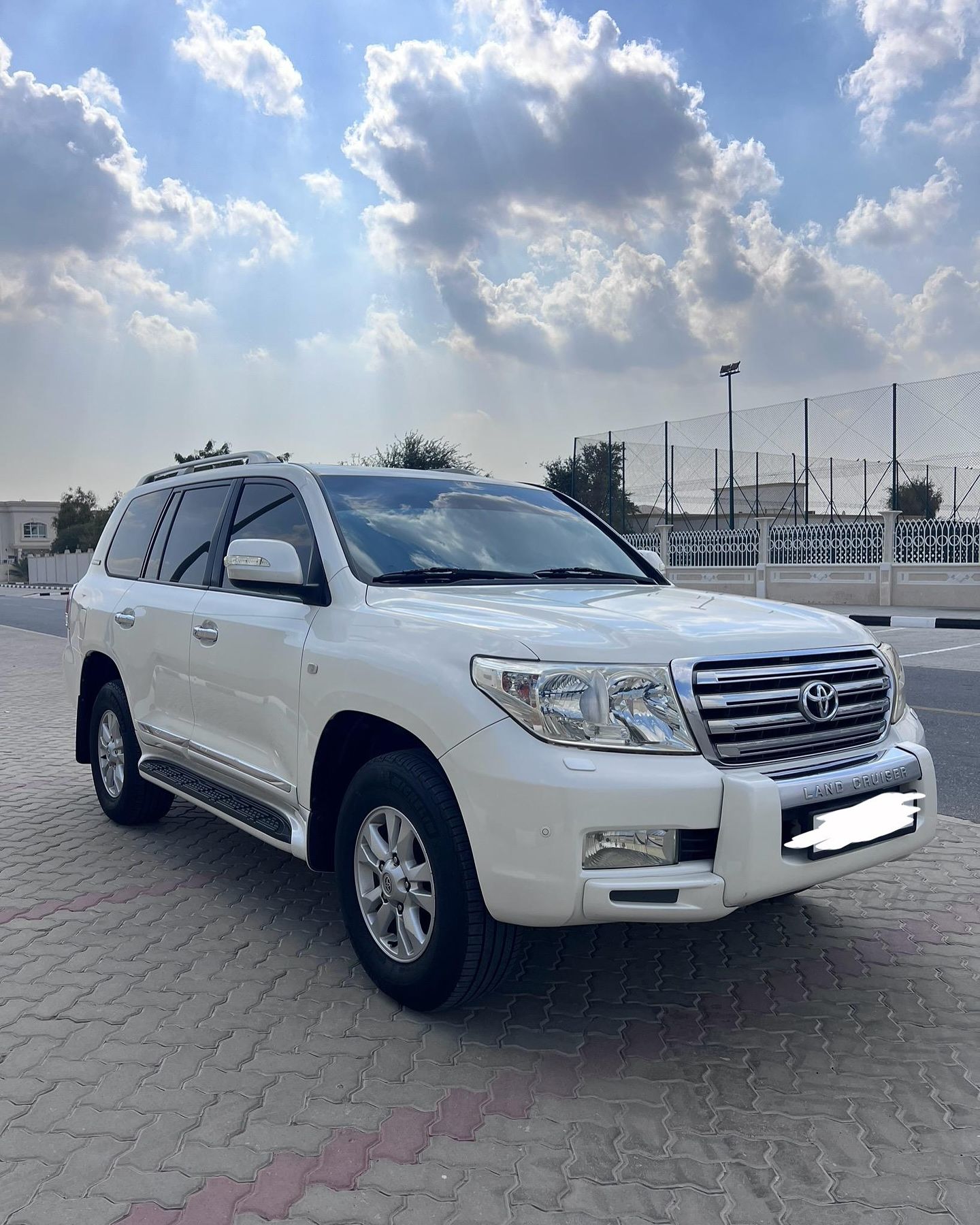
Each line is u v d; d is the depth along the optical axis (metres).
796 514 25.11
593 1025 3.10
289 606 3.77
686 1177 2.33
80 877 4.53
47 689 11.10
